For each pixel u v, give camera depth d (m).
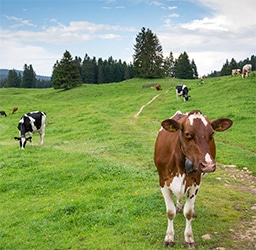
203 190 10.64
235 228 8.00
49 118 38.69
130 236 7.74
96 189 10.89
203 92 38.56
